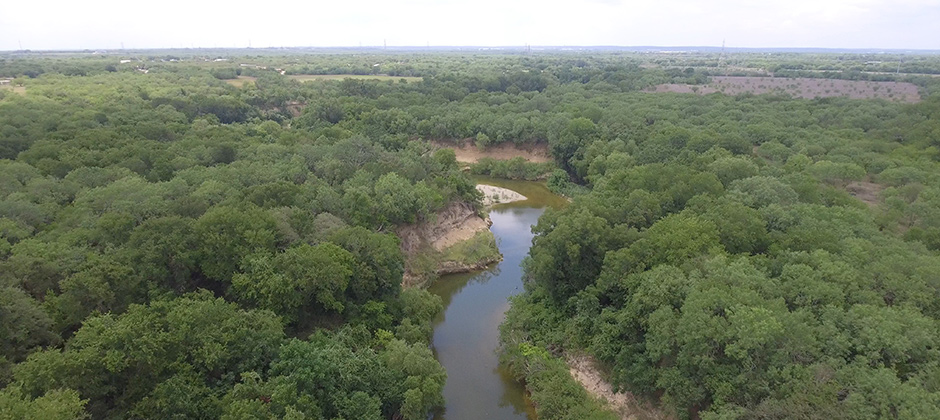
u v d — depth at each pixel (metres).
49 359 29.09
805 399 28.25
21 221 47.88
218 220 45.56
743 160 72.62
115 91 125.62
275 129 108.44
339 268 44.28
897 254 41.81
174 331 33.34
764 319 31.80
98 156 70.81
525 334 50.19
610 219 56.34
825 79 187.50
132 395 30.80
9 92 113.25
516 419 41.53
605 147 105.50
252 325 36.94
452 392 44.53
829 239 44.75
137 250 41.56
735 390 31.70
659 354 36.59
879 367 29.80
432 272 65.94
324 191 62.06
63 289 37.16
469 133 127.12
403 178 72.81
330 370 35.12
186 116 111.75
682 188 61.03
